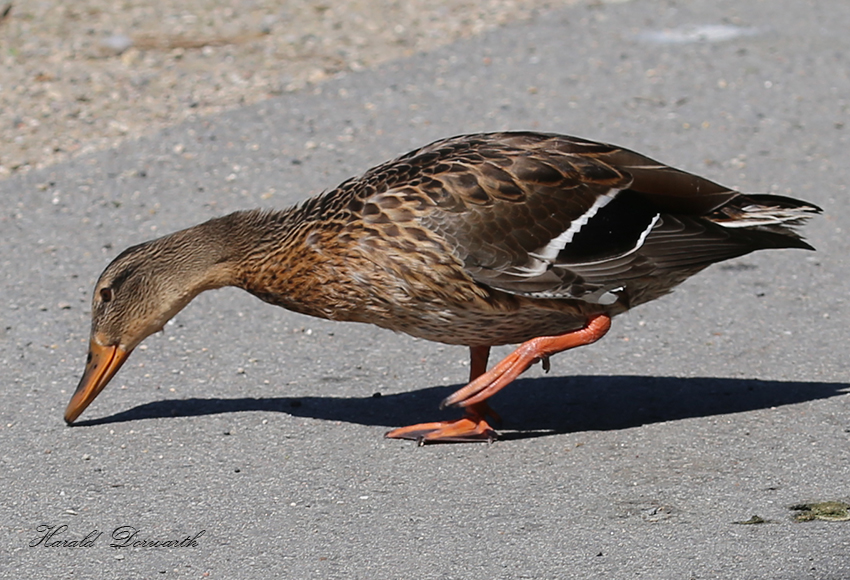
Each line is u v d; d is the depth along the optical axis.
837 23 22.81
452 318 9.79
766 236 9.94
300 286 9.99
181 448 10.01
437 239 9.46
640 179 9.90
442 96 19.22
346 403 10.88
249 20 22.64
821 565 7.91
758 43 21.73
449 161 9.87
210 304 13.08
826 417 10.17
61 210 15.23
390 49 21.36
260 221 10.26
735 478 9.21
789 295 12.98
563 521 8.66
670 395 10.80
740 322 12.38
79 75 19.69
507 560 8.15
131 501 9.17
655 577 7.86
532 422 10.43
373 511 8.94
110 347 10.46
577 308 9.77
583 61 20.83
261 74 19.98
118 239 14.50
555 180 9.75
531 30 22.44
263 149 17.20
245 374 11.49
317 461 9.77
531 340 9.79
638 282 9.84
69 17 22.44
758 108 18.78
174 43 21.31
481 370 10.60
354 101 18.95
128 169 16.50
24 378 11.30
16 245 14.27
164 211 15.28
